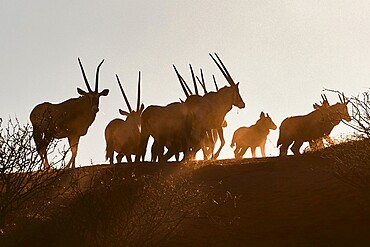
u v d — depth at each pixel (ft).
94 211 134.51
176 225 139.95
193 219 151.33
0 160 144.05
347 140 187.83
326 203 156.56
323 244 140.36
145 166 197.98
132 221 135.33
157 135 237.25
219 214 156.04
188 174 187.01
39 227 138.51
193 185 175.42
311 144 228.22
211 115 238.68
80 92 224.74
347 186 161.89
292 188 168.35
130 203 135.23
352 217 149.28
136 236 133.49
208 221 151.33
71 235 135.23
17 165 144.87
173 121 236.84
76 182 149.59
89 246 133.80
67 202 147.43
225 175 184.96
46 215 144.05
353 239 141.18
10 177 144.56
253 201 162.91
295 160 192.54
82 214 135.23
